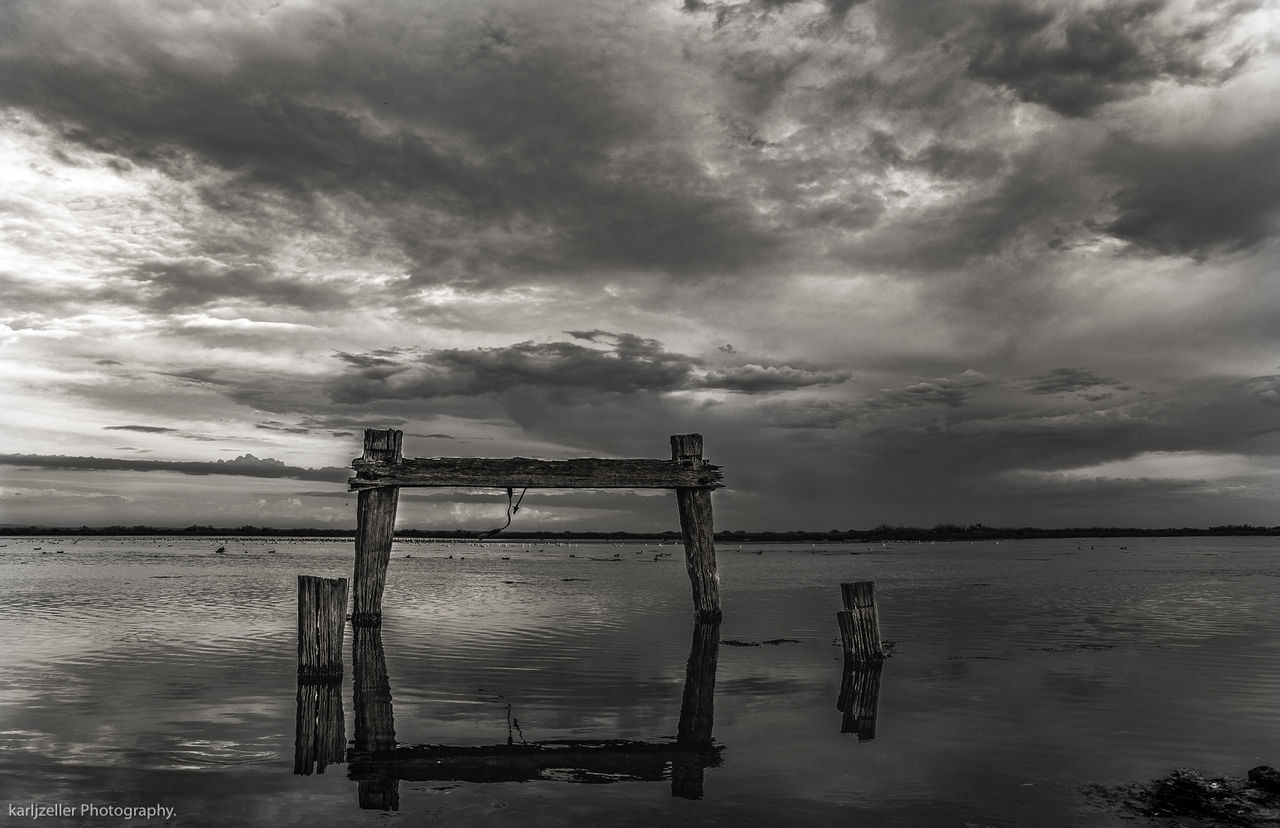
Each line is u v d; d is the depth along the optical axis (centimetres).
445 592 2742
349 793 659
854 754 773
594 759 757
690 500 1862
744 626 1770
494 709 955
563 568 4838
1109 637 1585
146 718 890
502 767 732
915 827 588
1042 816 612
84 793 648
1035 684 1112
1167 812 620
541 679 1137
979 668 1234
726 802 640
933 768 729
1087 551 10006
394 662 1272
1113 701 1002
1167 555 7994
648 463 1817
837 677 1161
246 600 2278
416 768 727
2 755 746
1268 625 1783
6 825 579
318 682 1095
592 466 1791
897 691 1063
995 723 895
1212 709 959
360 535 1700
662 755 770
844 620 1277
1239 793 639
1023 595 2688
